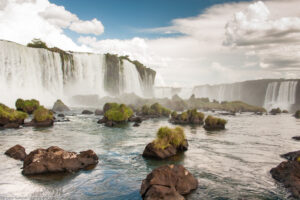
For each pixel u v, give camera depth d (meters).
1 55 65.38
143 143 24.66
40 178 13.45
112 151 20.78
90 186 12.70
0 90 62.34
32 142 23.30
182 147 21.48
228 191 12.44
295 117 71.38
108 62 108.81
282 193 12.28
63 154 15.35
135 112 66.38
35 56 76.12
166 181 11.77
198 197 11.60
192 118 46.16
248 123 50.28
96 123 40.41
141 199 11.29
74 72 93.25
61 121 41.12
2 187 12.11
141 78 140.50
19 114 34.12
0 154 18.00
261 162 18.30
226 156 20.00
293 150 22.97
